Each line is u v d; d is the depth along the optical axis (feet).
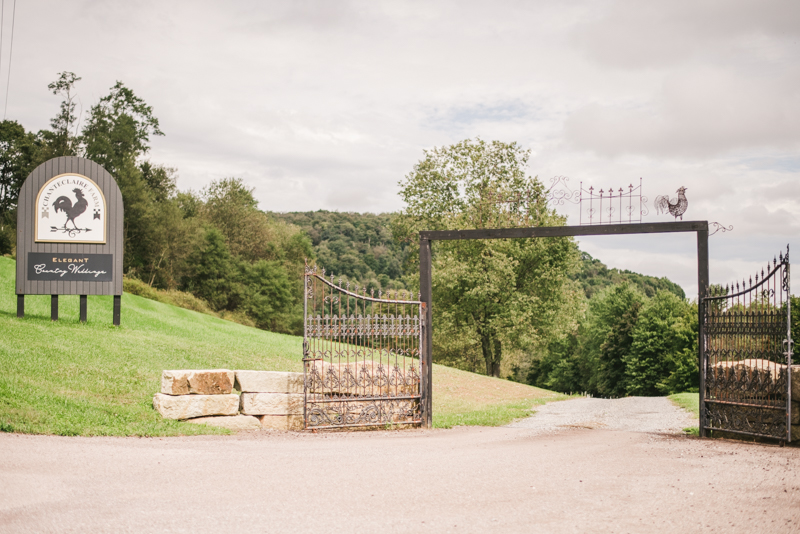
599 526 17.03
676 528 16.90
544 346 132.16
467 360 145.89
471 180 137.69
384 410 40.57
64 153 174.70
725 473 24.54
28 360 46.29
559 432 40.60
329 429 38.52
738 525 17.20
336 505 18.83
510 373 198.29
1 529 15.66
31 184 67.21
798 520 17.69
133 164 177.17
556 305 122.83
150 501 18.76
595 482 22.57
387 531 16.39
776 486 22.06
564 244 124.16
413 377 41.93
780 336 33.63
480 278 119.24
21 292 66.49
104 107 181.47
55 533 15.61
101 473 22.13
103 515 17.19
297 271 229.45
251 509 18.20
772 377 34.86
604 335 192.75
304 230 293.84
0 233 161.27
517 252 122.11
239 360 66.18
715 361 37.63
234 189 230.27
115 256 70.08
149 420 35.24
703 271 37.83
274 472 23.41
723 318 37.01
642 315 174.91
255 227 227.61
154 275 176.35
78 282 68.49
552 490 21.21
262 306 202.80
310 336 38.78
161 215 176.65
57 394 37.63
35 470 21.91
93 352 54.24
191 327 88.89
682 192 38.81
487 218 119.96
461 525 16.98
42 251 67.31
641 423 46.93
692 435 39.06
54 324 64.75
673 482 22.67
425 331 42.01
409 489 21.07
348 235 301.43
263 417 38.40
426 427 41.55
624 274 295.48
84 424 32.01
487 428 42.78
